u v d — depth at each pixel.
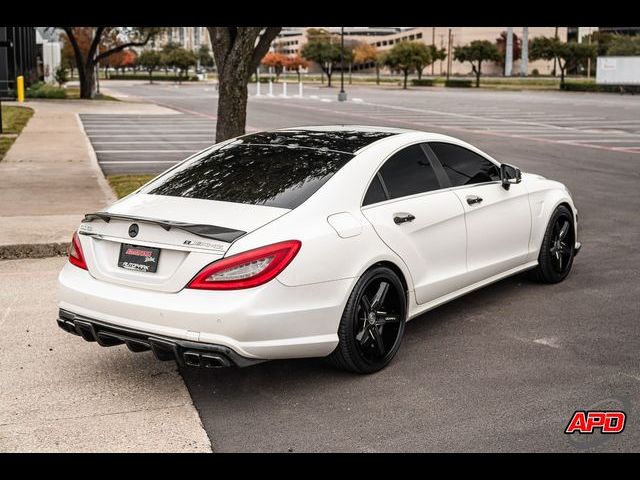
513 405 4.41
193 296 4.21
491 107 39.88
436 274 5.44
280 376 4.86
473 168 6.05
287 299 4.27
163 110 36.28
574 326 5.85
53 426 4.17
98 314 4.50
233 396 4.56
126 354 5.26
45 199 10.76
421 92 64.56
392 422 4.21
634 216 10.31
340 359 4.70
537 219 6.62
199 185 4.99
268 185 4.83
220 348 4.13
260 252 4.21
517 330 5.75
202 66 181.25
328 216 4.61
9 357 5.18
